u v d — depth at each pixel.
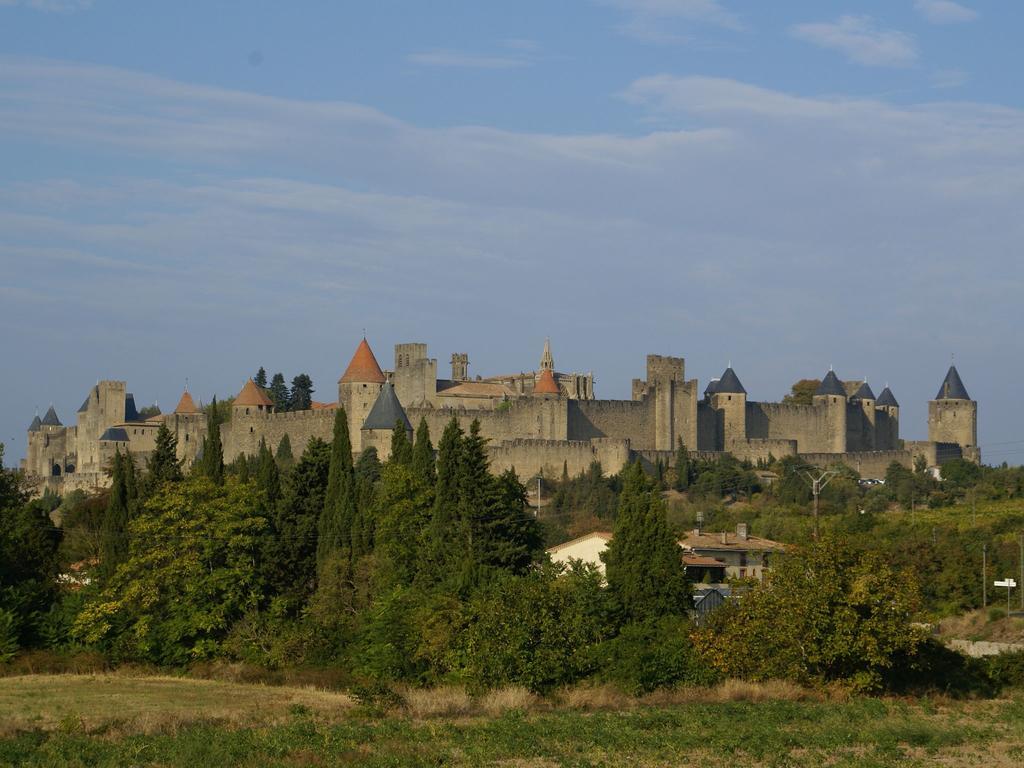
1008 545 123.88
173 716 68.62
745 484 190.75
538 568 103.19
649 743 60.88
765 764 57.38
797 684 76.19
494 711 70.00
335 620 95.88
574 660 78.75
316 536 107.50
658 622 82.88
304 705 73.44
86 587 103.88
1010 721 69.12
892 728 65.44
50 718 70.31
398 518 103.69
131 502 110.75
